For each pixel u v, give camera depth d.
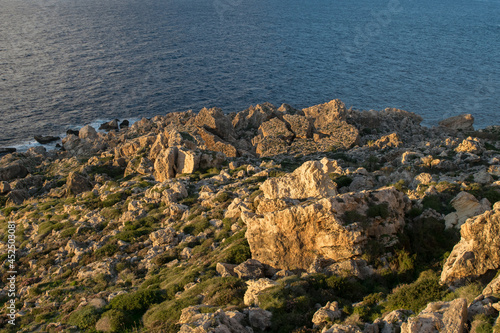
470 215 32.47
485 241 24.25
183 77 191.38
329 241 28.95
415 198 36.56
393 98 169.88
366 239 29.03
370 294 25.69
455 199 34.03
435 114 154.12
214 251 37.41
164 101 158.12
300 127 89.75
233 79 189.75
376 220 29.77
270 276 31.27
